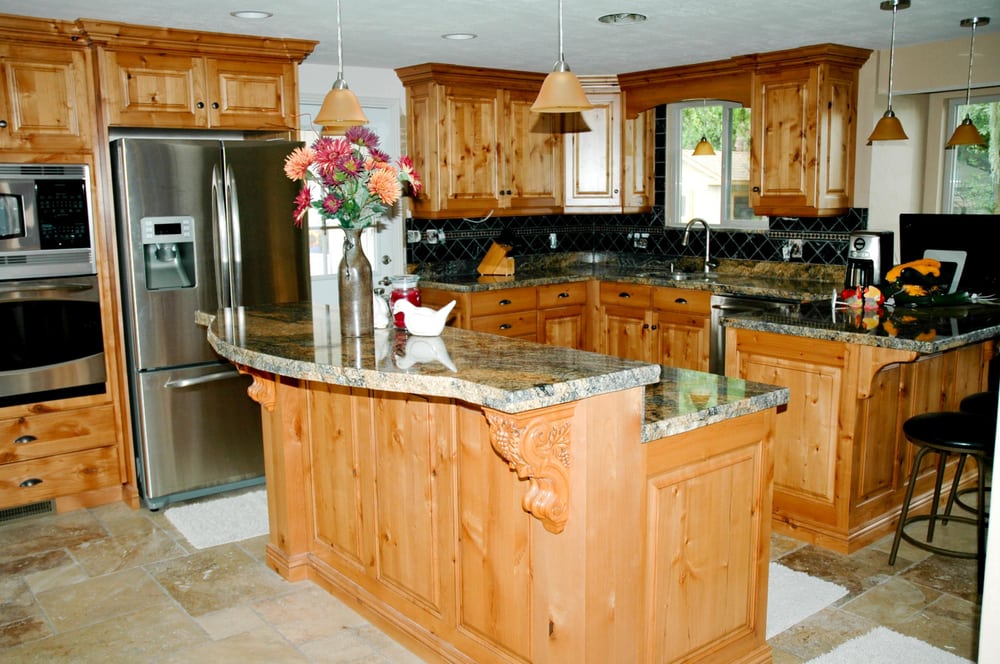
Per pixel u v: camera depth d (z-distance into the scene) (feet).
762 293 15.74
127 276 12.82
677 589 7.52
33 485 12.81
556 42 14.49
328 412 9.90
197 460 13.65
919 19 12.85
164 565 11.29
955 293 12.89
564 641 7.05
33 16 11.80
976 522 11.21
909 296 12.68
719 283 16.93
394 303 9.55
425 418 8.36
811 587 10.23
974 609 9.69
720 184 19.04
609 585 6.93
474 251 19.38
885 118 13.17
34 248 12.38
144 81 12.88
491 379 6.43
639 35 13.97
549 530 6.68
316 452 10.30
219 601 10.25
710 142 19.06
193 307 13.28
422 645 8.86
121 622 9.76
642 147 19.58
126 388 13.41
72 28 12.18
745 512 8.04
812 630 9.24
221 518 12.95
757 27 13.41
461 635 8.36
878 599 9.95
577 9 11.87
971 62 14.58
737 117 18.57
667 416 7.13
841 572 10.68
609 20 12.64
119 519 12.98
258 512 13.20
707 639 7.92
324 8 11.57
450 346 8.12
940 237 13.69
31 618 9.87
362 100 17.24
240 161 13.39
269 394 10.21
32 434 12.70
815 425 11.37
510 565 7.58
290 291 14.20
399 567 9.15
